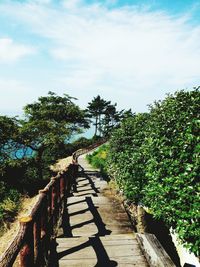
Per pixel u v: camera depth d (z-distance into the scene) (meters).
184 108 6.10
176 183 5.68
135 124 11.20
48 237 6.39
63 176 10.31
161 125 6.73
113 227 8.23
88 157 36.00
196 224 5.09
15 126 26.06
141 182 9.26
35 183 25.66
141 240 5.86
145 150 7.66
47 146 27.66
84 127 28.84
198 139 5.08
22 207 18.98
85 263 5.41
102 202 11.13
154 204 6.94
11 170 24.47
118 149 12.55
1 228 14.75
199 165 5.04
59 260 5.54
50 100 27.56
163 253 4.98
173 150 5.92
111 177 16.84
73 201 11.27
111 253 5.76
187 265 5.99
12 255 2.98
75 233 7.71
